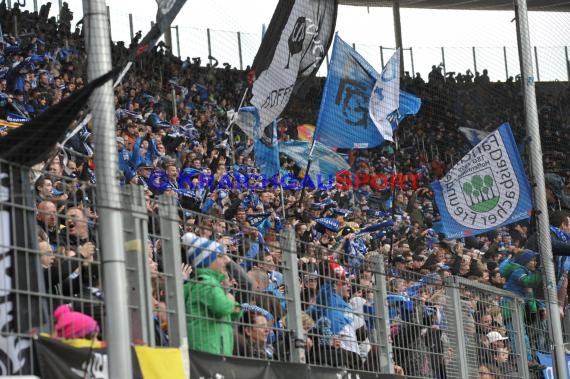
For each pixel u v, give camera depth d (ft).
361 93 66.80
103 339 26.99
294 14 61.36
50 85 74.23
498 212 52.70
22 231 25.70
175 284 29.22
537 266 55.36
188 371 28.63
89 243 28.48
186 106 89.97
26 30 86.53
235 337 31.68
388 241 65.82
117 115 71.51
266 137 64.75
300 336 33.73
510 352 46.26
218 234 32.17
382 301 37.99
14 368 24.48
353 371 35.76
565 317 53.83
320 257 35.50
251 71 62.13
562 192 75.77
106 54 27.04
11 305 25.02
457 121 92.89
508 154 52.44
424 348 40.09
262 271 33.30
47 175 28.94
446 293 42.22
